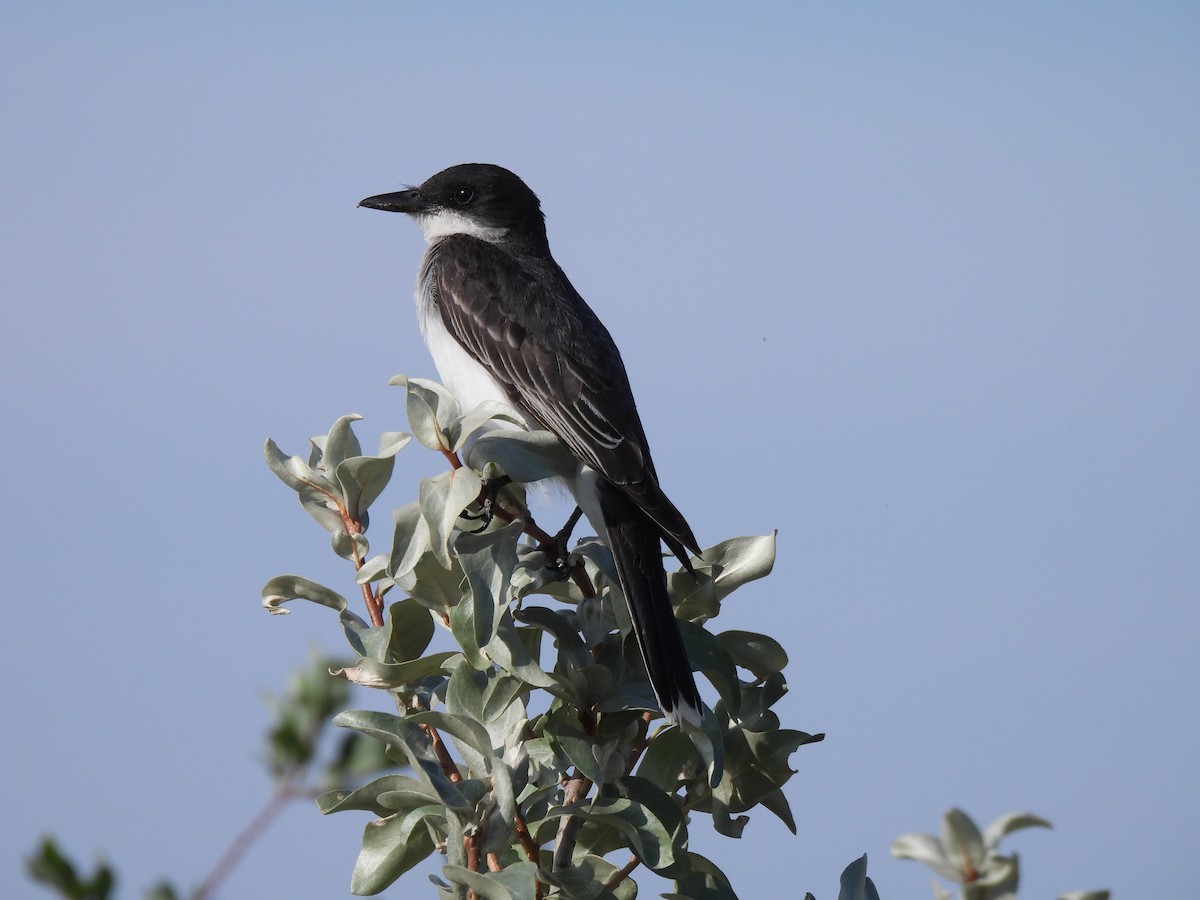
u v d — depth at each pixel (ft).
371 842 22.29
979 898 13.83
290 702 15.35
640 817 21.61
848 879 22.18
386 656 23.88
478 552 21.95
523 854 22.77
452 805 20.63
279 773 15.19
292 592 23.68
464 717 21.42
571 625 23.24
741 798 24.12
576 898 21.03
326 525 24.18
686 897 22.50
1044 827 13.96
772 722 24.47
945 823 14.05
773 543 25.66
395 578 22.39
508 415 23.26
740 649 24.52
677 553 26.11
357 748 15.26
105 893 13.12
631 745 23.75
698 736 22.48
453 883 20.13
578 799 22.77
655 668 23.09
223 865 13.82
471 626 21.85
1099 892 13.33
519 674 21.80
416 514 22.34
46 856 13.08
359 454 24.38
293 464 24.27
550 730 22.17
